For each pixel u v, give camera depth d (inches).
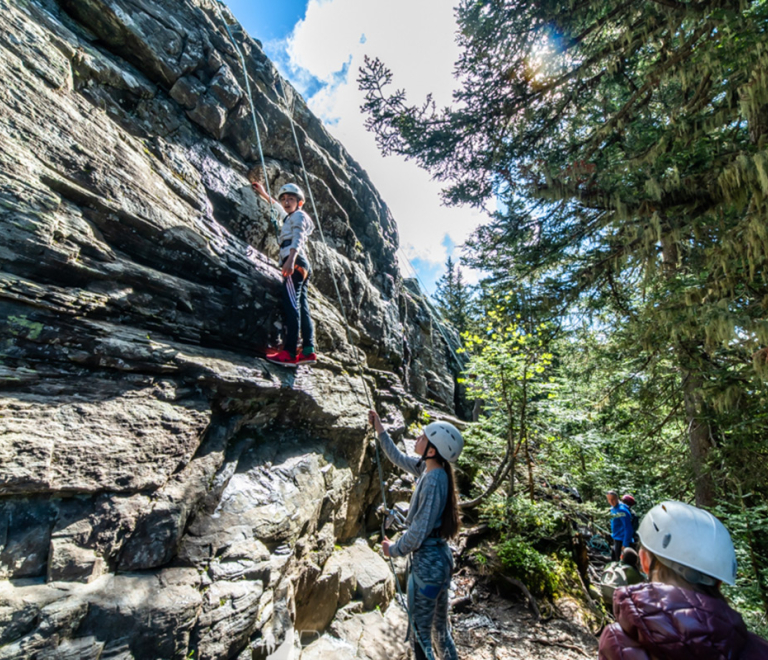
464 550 310.0
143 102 181.2
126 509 105.5
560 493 368.2
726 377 202.4
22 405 98.6
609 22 241.8
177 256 158.6
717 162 172.6
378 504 253.9
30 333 107.4
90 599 89.6
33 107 125.6
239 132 231.1
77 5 167.2
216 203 201.2
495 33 244.2
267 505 148.2
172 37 195.9
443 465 116.0
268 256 224.2
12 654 75.6
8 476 88.6
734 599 217.5
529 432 360.8
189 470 128.4
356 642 160.6
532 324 307.1
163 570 108.2
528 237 313.9
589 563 350.0
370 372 300.2
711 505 283.1
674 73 215.2
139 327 137.2
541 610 244.2
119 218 141.5
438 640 111.3
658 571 55.4
